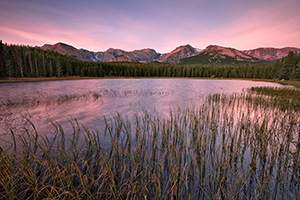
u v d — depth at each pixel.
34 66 73.69
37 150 6.63
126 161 5.70
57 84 43.56
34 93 24.44
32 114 12.84
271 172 5.23
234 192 4.30
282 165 5.61
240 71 110.88
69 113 13.37
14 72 64.38
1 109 14.34
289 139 6.85
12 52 68.31
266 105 15.85
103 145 7.16
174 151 6.20
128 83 52.88
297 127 9.60
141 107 16.02
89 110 14.49
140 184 4.50
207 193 4.29
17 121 10.94
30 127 9.79
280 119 11.24
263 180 4.79
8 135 8.43
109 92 27.91
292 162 5.80
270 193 4.28
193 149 6.58
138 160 5.50
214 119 11.33
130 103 18.02
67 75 84.75
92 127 9.91
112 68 110.94
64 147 6.88
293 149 6.85
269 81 73.38
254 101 18.16
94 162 5.44
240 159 6.05
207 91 31.36
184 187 4.22
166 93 27.62
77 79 72.69
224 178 4.55
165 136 7.69
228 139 7.95
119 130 9.21
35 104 16.61
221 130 9.27
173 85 46.50
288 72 73.44
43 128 9.64
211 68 122.88
